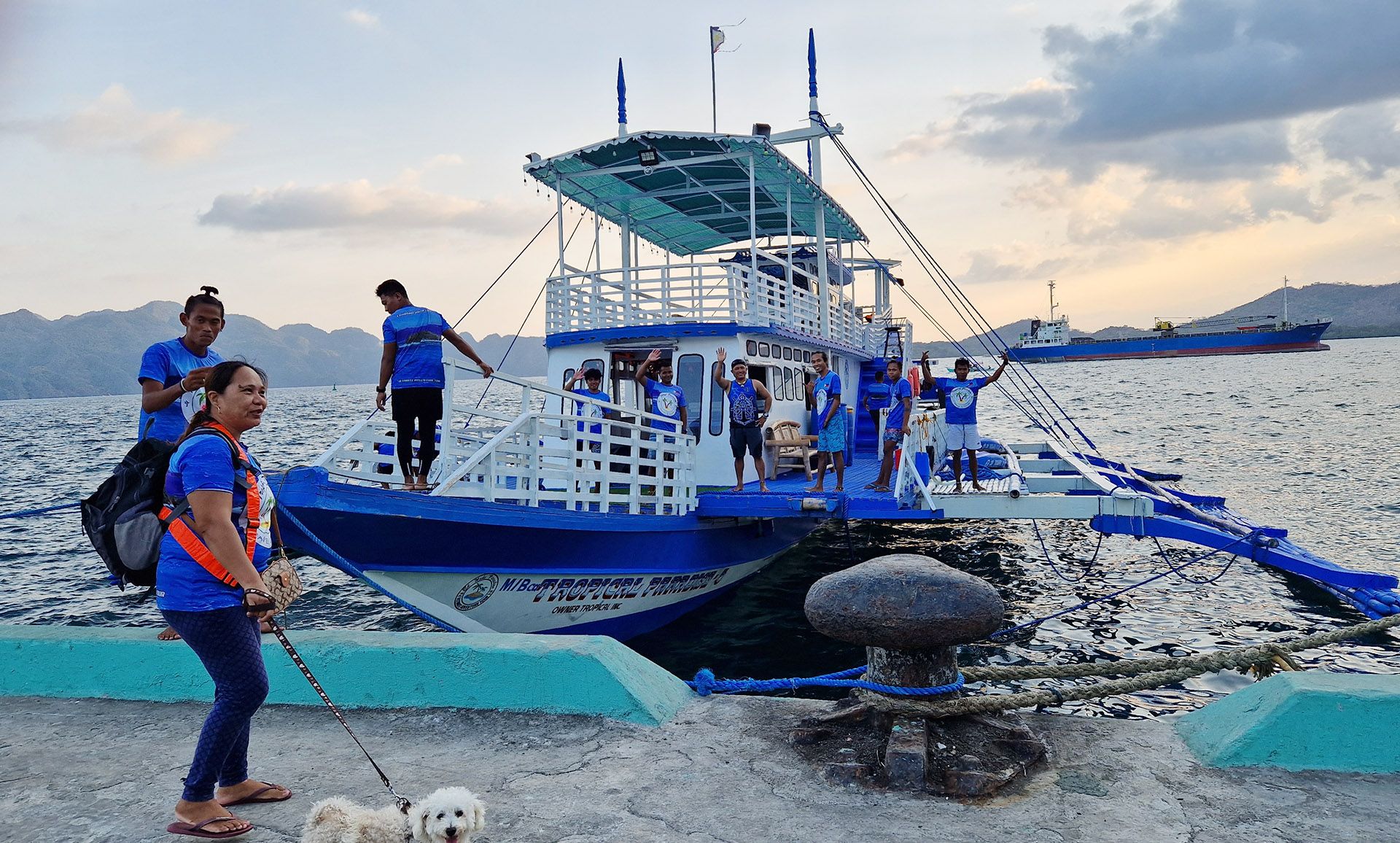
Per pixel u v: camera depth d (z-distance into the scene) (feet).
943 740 13.37
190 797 11.30
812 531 55.67
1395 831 10.98
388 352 28.50
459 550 27.12
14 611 46.93
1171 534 36.81
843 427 41.37
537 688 15.60
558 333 48.52
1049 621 40.37
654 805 12.08
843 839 11.05
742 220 62.13
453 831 9.51
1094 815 11.58
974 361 41.06
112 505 11.80
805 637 37.60
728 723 15.10
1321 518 61.31
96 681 16.80
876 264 85.92
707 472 44.73
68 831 11.50
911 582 13.66
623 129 53.01
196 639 10.90
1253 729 12.98
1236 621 39.45
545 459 45.50
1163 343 651.66
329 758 13.84
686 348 45.60
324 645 16.28
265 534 11.70
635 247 65.41
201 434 10.65
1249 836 10.95
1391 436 115.75
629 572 34.50
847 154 53.98
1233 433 130.72
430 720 15.35
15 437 235.40
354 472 28.12
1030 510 37.47
